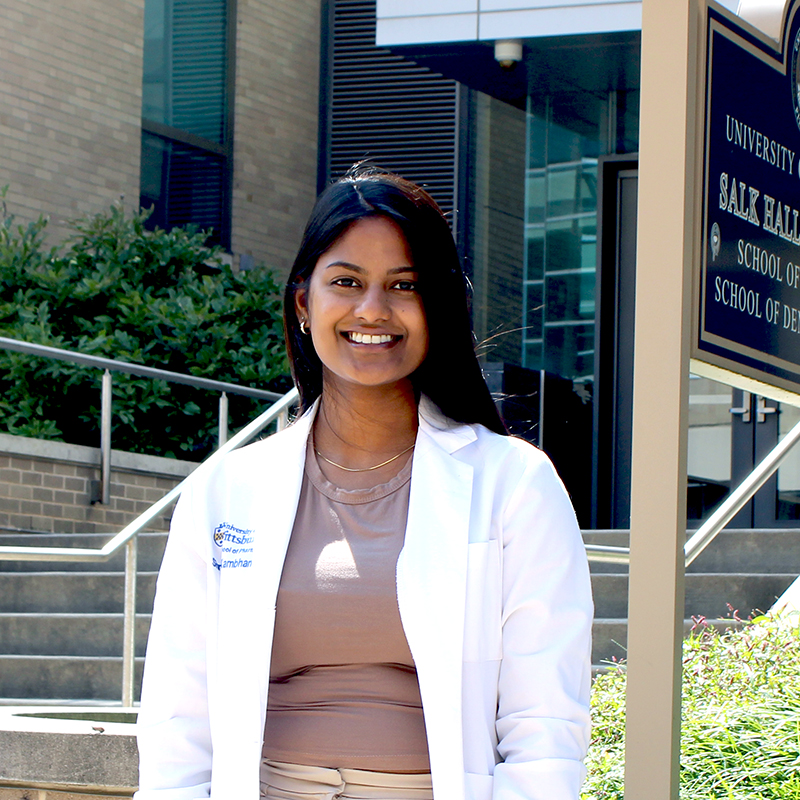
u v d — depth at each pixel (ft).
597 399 25.70
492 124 26.66
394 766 5.85
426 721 5.73
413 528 6.06
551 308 25.93
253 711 5.96
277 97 37.01
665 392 7.14
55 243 31.68
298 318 6.97
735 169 8.04
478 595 5.92
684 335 7.20
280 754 6.00
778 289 8.55
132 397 26.20
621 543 20.42
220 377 27.35
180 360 27.55
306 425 6.61
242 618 6.11
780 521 25.23
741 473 25.57
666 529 7.02
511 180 26.40
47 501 23.57
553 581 5.91
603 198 25.93
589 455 25.77
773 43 8.58
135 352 26.40
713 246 7.74
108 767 9.77
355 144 37.32
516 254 26.16
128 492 24.98
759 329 8.25
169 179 34.94
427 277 6.35
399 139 36.83
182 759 6.31
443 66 25.00
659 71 7.38
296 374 7.04
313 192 37.68
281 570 6.14
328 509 6.29
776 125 8.62
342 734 5.88
